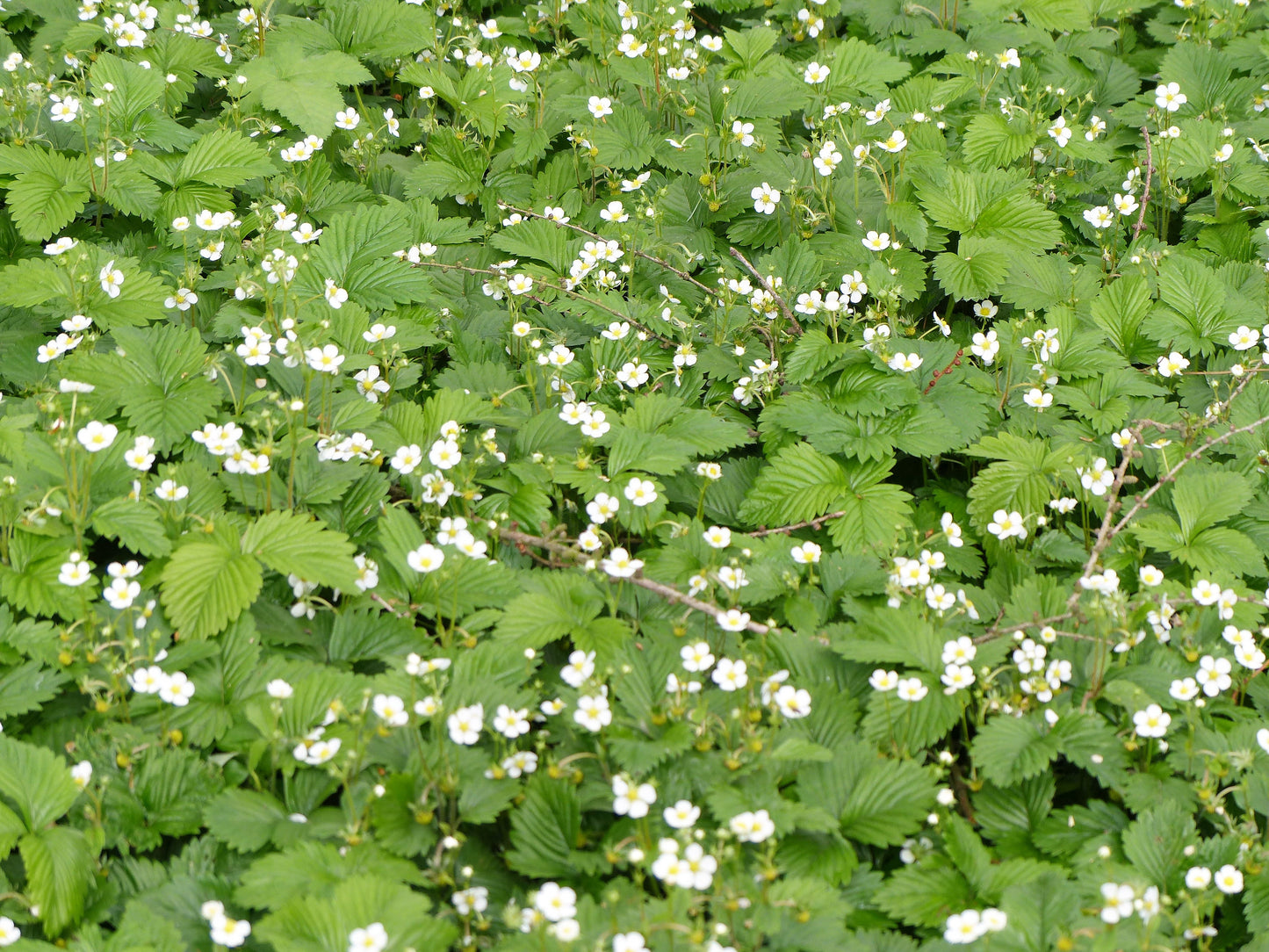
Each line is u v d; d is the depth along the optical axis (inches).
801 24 77.0
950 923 51.7
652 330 65.0
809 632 57.3
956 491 63.0
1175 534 60.2
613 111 70.1
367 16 73.7
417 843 53.1
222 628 55.7
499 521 59.0
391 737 54.6
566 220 68.6
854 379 62.7
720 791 53.5
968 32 76.6
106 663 54.7
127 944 51.7
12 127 67.5
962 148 71.7
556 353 63.1
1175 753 55.6
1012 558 59.9
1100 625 56.0
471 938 52.1
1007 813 55.4
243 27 74.0
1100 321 66.2
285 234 65.9
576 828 53.6
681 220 68.3
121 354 60.3
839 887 53.7
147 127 68.0
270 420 57.7
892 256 66.7
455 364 63.8
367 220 65.4
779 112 70.4
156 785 54.1
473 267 67.4
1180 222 71.9
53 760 53.5
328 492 58.8
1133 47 80.4
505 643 56.2
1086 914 52.7
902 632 56.5
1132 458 62.2
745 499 61.4
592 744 54.9
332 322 62.9
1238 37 78.4
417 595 57.4
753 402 64.2
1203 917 53.8
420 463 60.0
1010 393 63.9
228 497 59.2
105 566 58.3
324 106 69.7
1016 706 56.1
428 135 71.9
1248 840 54.2
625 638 56.2
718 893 52.1
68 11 74.0
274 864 52.4
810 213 66.6
